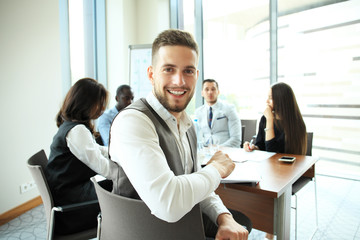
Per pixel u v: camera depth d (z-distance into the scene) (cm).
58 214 125
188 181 76
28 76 256
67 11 347
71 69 358
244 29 367
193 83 96
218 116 280
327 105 327
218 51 395
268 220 137
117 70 408
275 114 205
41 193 122
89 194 135
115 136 82
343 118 320
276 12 337
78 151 132
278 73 349
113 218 79
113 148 86
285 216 129
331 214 238
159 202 70
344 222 223
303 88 338
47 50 277
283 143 201
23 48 250
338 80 316
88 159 133
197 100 418
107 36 409
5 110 235
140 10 424
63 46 342
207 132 285
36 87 265
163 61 91
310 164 154
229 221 93
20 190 250
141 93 384
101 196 81
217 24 391
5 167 236
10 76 238
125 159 77
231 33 379
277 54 346
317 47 323
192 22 422
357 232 207
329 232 208
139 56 384
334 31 310
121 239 79
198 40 407
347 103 314
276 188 114
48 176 134
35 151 266
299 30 330
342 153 328
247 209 146
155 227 73
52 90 285
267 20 345
